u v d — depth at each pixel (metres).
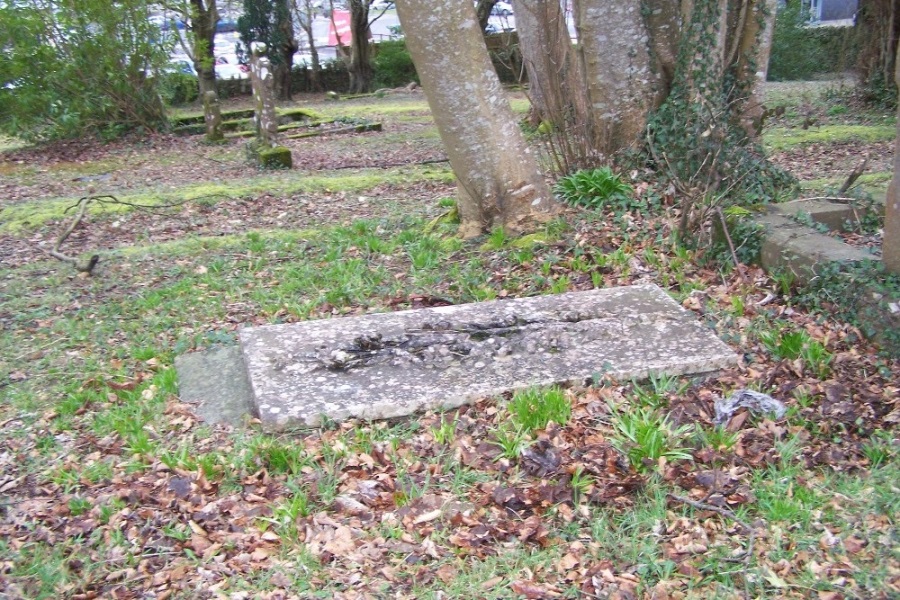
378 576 3.57
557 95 8.71
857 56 17.56
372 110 21.53
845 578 3.39
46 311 6.88
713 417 4.63
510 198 7.66
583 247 7.08
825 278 5.79
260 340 5.54
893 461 4.20
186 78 18.47
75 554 3.78
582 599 3.39
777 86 20.47
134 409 5.07
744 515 3.84
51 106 16.78
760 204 7.29
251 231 8.95
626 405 4.71
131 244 8.91
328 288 6.93
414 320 5.75
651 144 7.92
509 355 5.17
